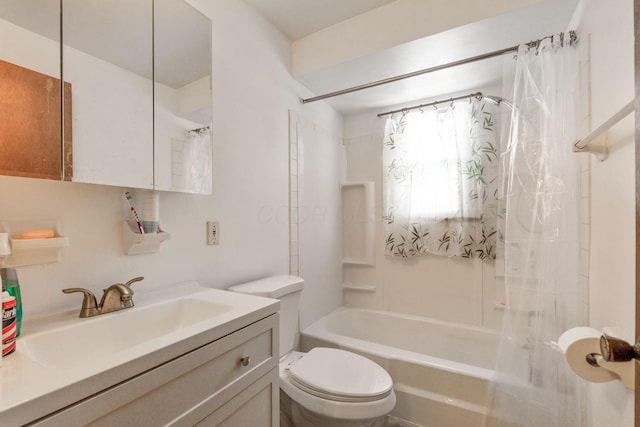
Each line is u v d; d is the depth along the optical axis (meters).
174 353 0.65
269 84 1.68
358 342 1.76
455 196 2.07
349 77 1.89
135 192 1.04
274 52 1.73
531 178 1.39
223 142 1.38
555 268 1.32
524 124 1.41
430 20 1.47
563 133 1.32
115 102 0.96
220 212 1.36
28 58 0.78
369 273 2.45
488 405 1.37
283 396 1.46
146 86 1.05
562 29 1.42
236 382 0.82
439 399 1.46
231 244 1.42
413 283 2.29
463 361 2.00
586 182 1.23
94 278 0.92
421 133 2.19
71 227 0.87
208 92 1.25
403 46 1.56
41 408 0.46
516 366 1.36
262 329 0.92
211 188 1.25
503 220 1.82
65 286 0.86
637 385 0.45
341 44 1.71
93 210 0.93
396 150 2.29
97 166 0.91
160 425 0.63
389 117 2.33
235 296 1.06
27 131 0.77
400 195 2.28
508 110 1.56
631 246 0.85
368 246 2.43
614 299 0.97
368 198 2.43
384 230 2.38
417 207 2.21
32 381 0.50
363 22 1.64
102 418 0.53
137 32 1.03
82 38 0.89
